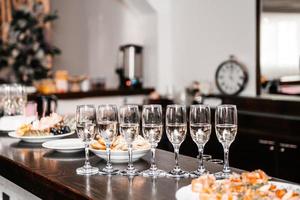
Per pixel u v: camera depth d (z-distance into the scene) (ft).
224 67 14.52
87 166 5.25
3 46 18.37
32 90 15.26
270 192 3.63
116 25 18.75
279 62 12.92
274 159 11.89
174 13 16.69
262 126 12.51
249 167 12.51
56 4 22.45
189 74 16.14
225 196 3.51
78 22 21.15
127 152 5.35
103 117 5.09
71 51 21.81
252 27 13.73
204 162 5.45
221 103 14.20
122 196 4.11
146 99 16.28
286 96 12.84
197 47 15.74
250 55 13.87
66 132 7.39
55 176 4.90
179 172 4.89
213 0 14.98
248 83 13.99
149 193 4.19
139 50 17.35
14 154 6.18
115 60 18.85
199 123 4.79
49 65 20.36
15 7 20.17
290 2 12.53
